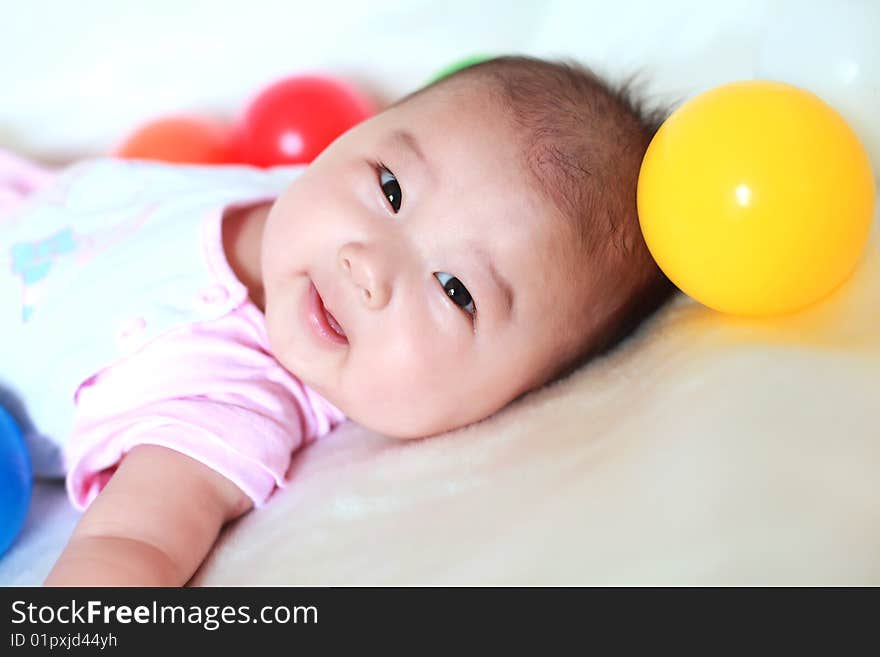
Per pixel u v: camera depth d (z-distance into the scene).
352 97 1.80
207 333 1.16
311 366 1.10
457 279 1.07
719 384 0.90
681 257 0.97
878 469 0.76
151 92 1.92
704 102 0.97
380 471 1.03
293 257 1.11
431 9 1.96
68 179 1.54
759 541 0.71
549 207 1.09
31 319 1.24
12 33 1.82
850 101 1.16
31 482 1.10
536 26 1.95
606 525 0.78
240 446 1.05
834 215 0.91
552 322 1.12
